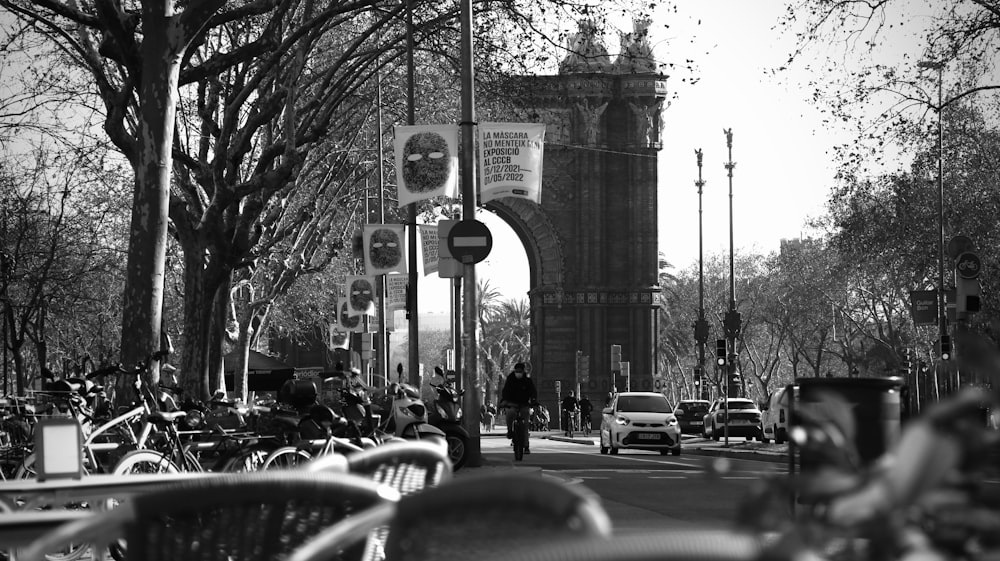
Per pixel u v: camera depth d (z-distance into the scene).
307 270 73.00
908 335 124.00
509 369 175.62
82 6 41.75
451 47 51.44
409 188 37.88
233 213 48.03
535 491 4.23
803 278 136.50
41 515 7.11
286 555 5.63
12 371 98.88
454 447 36.84
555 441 85.19
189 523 5.54
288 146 45.16
